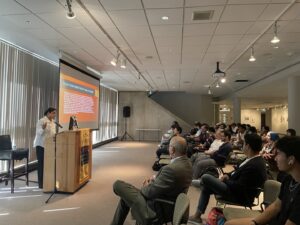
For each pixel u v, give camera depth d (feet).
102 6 12.01
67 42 17.83
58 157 14.84
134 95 50.67
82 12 12.72
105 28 14.99
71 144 14.83
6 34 16.12
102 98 40.78
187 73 29.96
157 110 50.16
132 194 8.35
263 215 5.86
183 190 8.21
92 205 12.89
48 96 23.62
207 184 9.92
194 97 53.93
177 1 11.46
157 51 20.17
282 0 11.40
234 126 30.30
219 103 63.67
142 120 50.37
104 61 23.90
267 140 18.71
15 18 13.51
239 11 12.54
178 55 21.40
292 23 14.08
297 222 4.38
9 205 12.78
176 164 8.37
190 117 53.83
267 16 13.16
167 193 8.03
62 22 14.08
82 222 10.79
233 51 20.04
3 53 17.53
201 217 11.16
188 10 12.42
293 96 24.06
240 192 9.37
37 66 21.84
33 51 20.27
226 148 16.31
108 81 37.06
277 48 19.08
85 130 16.92
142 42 17.78
